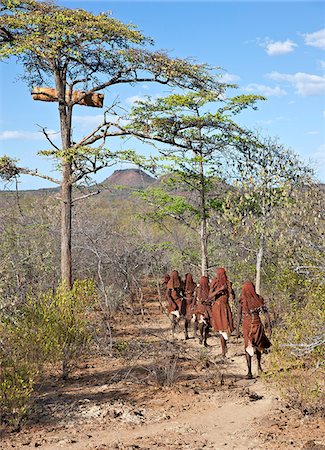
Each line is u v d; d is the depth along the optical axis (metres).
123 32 17.80
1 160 18.44
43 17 17.44
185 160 17.78
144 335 16.64
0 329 10.41
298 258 13.48
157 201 19.75
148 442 7.90
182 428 8.53
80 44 17.64
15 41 17.44
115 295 20.25
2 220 21.94
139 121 18.59
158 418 9.09
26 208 24.16
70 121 18.84
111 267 21.73
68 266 18.75
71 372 12.23
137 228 25.06
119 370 12.32
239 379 11.52
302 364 9.62
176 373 12.01
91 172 18.12
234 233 14.83
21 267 17.19
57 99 18.64
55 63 18.42
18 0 17.45
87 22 17.22
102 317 16.41
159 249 23.00
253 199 13.90
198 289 15.51
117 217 27.20
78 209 26.03
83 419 9.05
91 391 10.78
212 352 14.38
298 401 9.03
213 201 18.73
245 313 11.61
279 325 13.55
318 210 13.09
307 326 9.99
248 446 7.61
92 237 22.09
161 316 20.83
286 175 14.21
